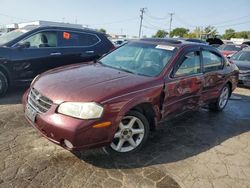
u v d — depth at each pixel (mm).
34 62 6133
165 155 3678
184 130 4637
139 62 4285
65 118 2992
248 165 3637
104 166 3256
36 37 6234
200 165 3504
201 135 4492
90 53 7160
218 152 3922
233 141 4371
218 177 3277
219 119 5398
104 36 7652
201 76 4641
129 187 2908
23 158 3279
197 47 4684
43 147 3576
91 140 3035
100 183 2932
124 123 3479
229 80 5766
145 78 3746
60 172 3062
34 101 3387
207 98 5086
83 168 3178
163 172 3254
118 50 4910
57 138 3031
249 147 4207
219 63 5406
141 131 3645
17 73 5922
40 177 2943
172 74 3990
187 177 3207
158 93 3689
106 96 3125
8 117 4531
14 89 6527
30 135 3896
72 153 3473
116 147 3447
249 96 7855
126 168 3260
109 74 3828
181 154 3752
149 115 3777
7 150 3439
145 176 3135
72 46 6844
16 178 2891
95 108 3012
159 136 4297
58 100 3096
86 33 7203
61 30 6691
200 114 5598
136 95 3377
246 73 8828
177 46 4402
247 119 5551
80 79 3561
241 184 3186
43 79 3713
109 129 3119
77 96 3090
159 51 4371
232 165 3592
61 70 4141
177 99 4133
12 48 5801
